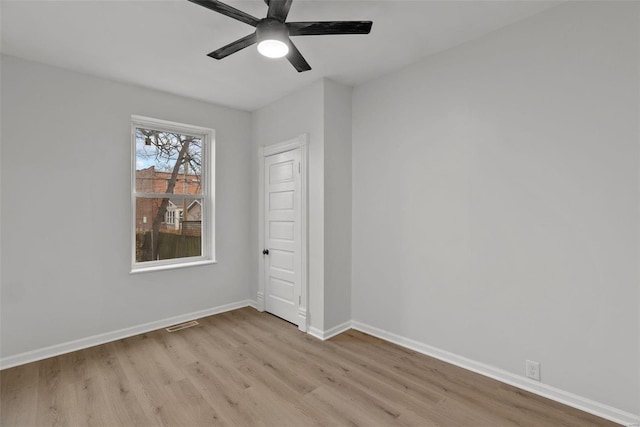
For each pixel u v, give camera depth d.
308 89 3.31
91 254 2.98
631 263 1.84
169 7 2.04
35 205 2.70
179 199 3.71
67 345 2.84
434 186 2.73
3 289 2.57
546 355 2.14
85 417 1.96
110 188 3.09
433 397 2.16
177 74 3.02
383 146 3.14
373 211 3.23
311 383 2.34
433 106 2.73
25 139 2.66
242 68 2.91
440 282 2.70
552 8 2.10
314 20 2.23
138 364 2.61
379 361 2.67
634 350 1.83
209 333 3.27
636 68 1.82
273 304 3.84
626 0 1.84
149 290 3.35
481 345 2.46
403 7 2.09
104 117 3.06
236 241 4.06
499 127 2.35
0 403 2.08
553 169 2.10
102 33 2.33
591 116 1.96
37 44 2.46
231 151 4.00
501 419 1.93
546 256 2.13
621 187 1.87
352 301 3.45
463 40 2.50
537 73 2.17
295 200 3.47
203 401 2.12
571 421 1.90
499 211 2.35
